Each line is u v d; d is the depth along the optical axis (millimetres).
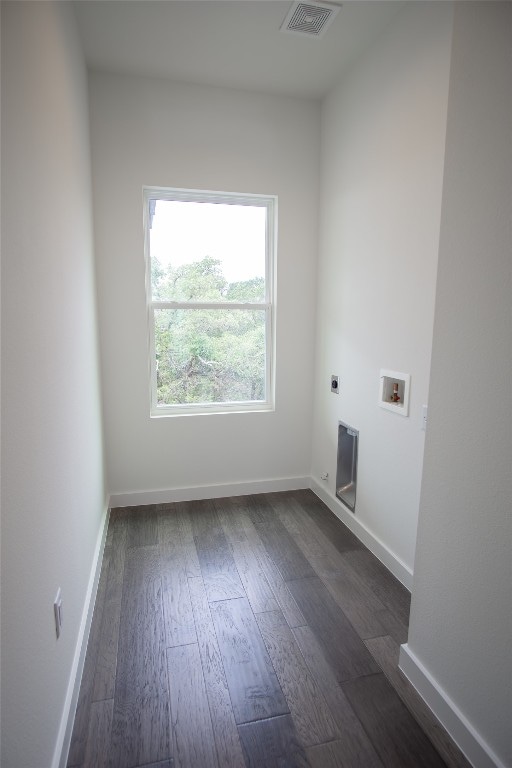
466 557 1347
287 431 3371
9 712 895
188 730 1430
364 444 2605
